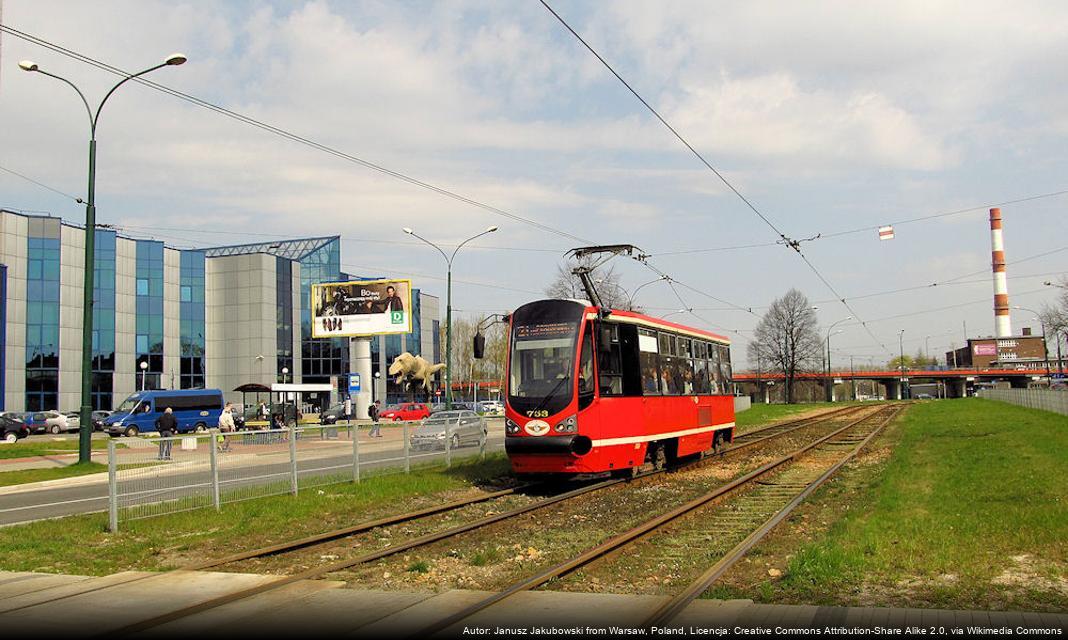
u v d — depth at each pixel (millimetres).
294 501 16719
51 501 19750
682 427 23906
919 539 10680
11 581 9891
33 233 67875
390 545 12266
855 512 13539
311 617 7973
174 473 15242
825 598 8242
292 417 52031
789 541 11789
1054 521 11203
